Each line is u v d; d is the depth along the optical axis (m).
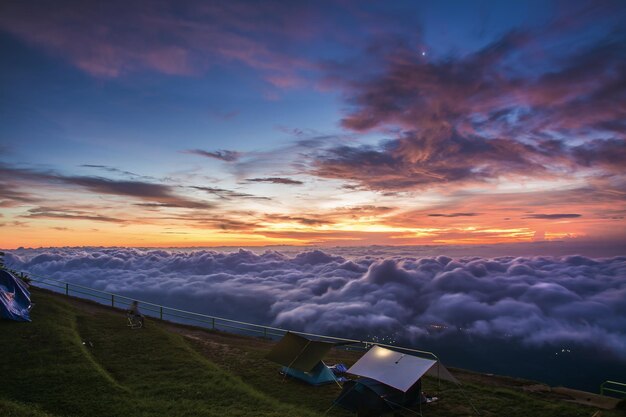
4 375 19.45
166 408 16.45
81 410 15.97
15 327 27.67
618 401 19.17
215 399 17.94
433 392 19.81
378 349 19.95
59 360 21.78
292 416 16.25
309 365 20.83
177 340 28.62
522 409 17.78
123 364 22.52
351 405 17.72
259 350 28.16
